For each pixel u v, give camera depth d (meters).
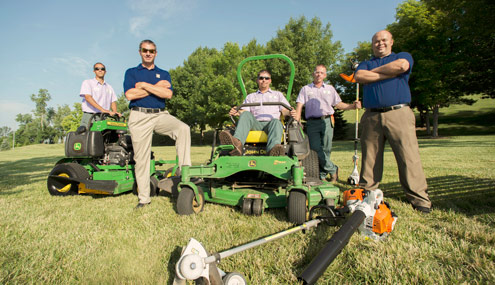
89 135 4.86
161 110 4.31
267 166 3.40
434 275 1.92
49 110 104.50
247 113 4.07
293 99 30.23
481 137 22.23
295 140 3.82
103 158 5.12
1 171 9.62
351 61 5.38
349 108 5.47
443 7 15.91
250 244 1.95
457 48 23.27
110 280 1.92
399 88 3.68
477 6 13.51
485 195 4.01
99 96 5.78
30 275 2.00
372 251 2.27
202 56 38.28
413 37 23.48
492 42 21.05
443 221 3.06
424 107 29.09
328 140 5.59
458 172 6.06
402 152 3.67
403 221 3.04
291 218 2.91
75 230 2.92
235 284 1.66
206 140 42.16
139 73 4.26
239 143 3.67
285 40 30.45
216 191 3.79
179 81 38.78
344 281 1.89
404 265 2.06
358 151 14.89
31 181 6.86
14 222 3.24
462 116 39.22
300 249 2.31
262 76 4.84
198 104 32.69
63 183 4.91
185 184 3.35
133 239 2.62
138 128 4.06
